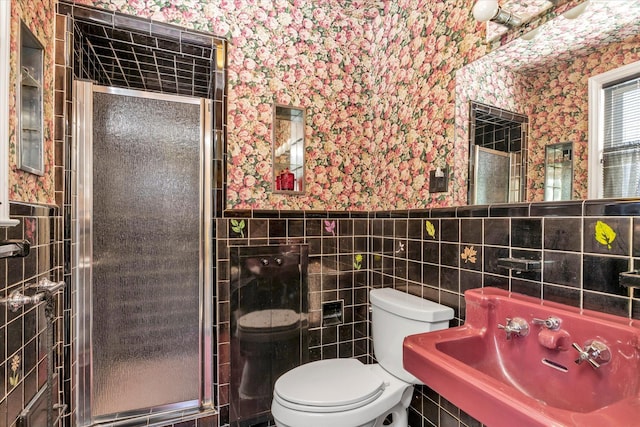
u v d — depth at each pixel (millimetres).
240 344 1588
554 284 951
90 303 1416
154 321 1515
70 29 1330
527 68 1055
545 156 999
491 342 1019
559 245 943
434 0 1438
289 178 1688
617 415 544
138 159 1500
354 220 1858
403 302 1379
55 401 1267
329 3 1787
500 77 1139
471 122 1252
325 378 1308
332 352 1800
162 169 1536
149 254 1511
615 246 819
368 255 1888
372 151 1900
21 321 980
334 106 1817
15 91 972
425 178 1481
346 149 1850
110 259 1450
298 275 1713
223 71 1554
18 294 870
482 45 1207
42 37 1189
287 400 1168
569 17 940
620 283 762
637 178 782
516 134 1085
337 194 1823
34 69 1149
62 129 1312
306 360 1722
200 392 1572
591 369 772
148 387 1499
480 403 663
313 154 1763
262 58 1637
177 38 1476
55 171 1295
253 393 1604
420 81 1518
